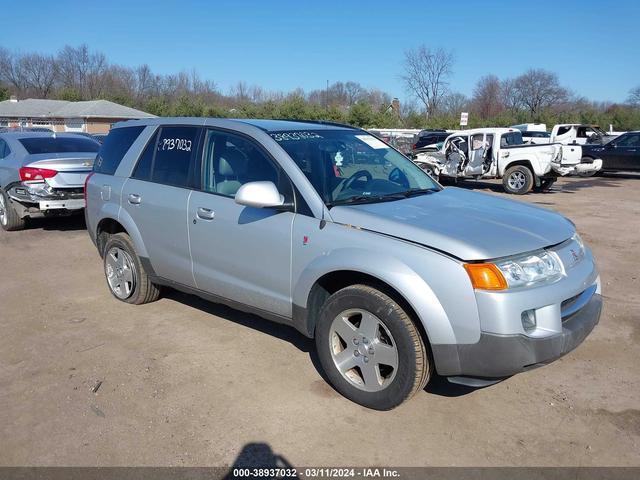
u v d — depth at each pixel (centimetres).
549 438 329
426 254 321
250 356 432
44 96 8244
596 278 375
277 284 394
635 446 321
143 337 469
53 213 880
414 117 4822
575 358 431
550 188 1639
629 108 6038
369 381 352
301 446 321
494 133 1591
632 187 1711
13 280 642
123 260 539
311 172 390
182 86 7581
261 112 4831
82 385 390
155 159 496
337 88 6975
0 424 344
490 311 304
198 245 445
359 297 345
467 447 320
